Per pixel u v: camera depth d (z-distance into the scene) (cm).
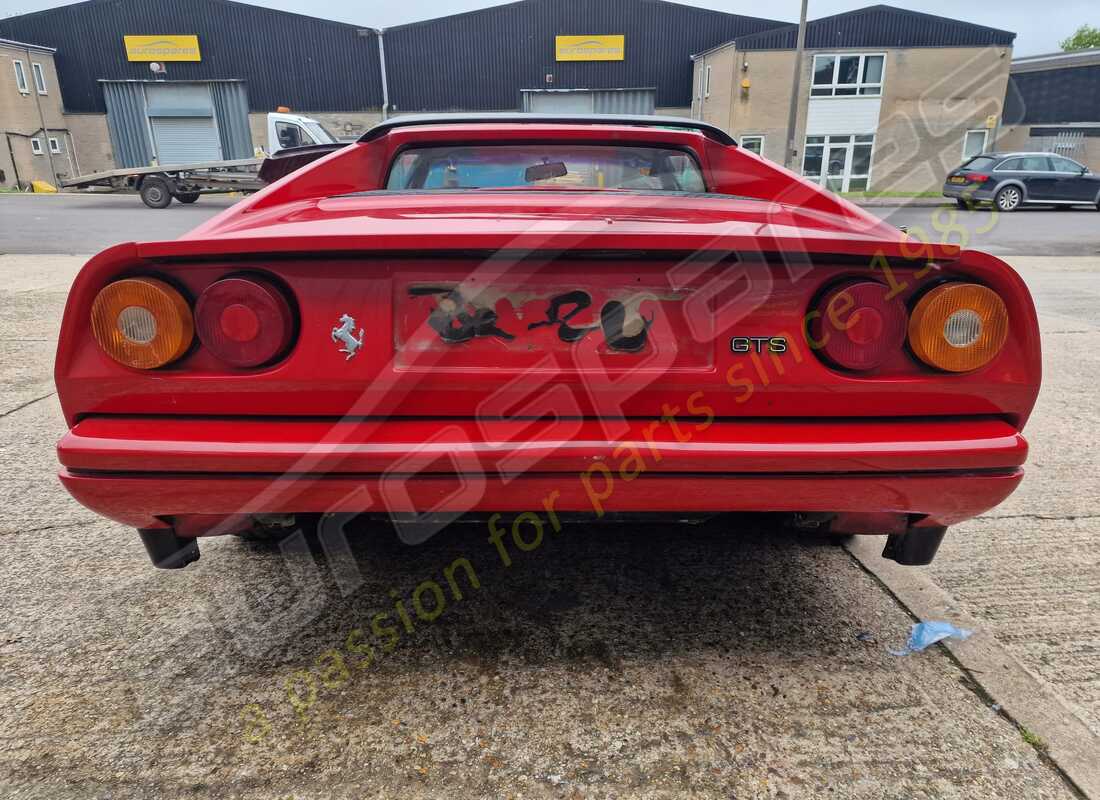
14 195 2033
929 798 143
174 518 154
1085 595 212
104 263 139
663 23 2770
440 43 2783
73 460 143
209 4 2681
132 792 143
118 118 2777
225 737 157
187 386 144
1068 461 312
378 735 158
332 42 2756
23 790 143
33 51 2556
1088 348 504
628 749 154
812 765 150
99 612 200
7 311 578
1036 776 148
